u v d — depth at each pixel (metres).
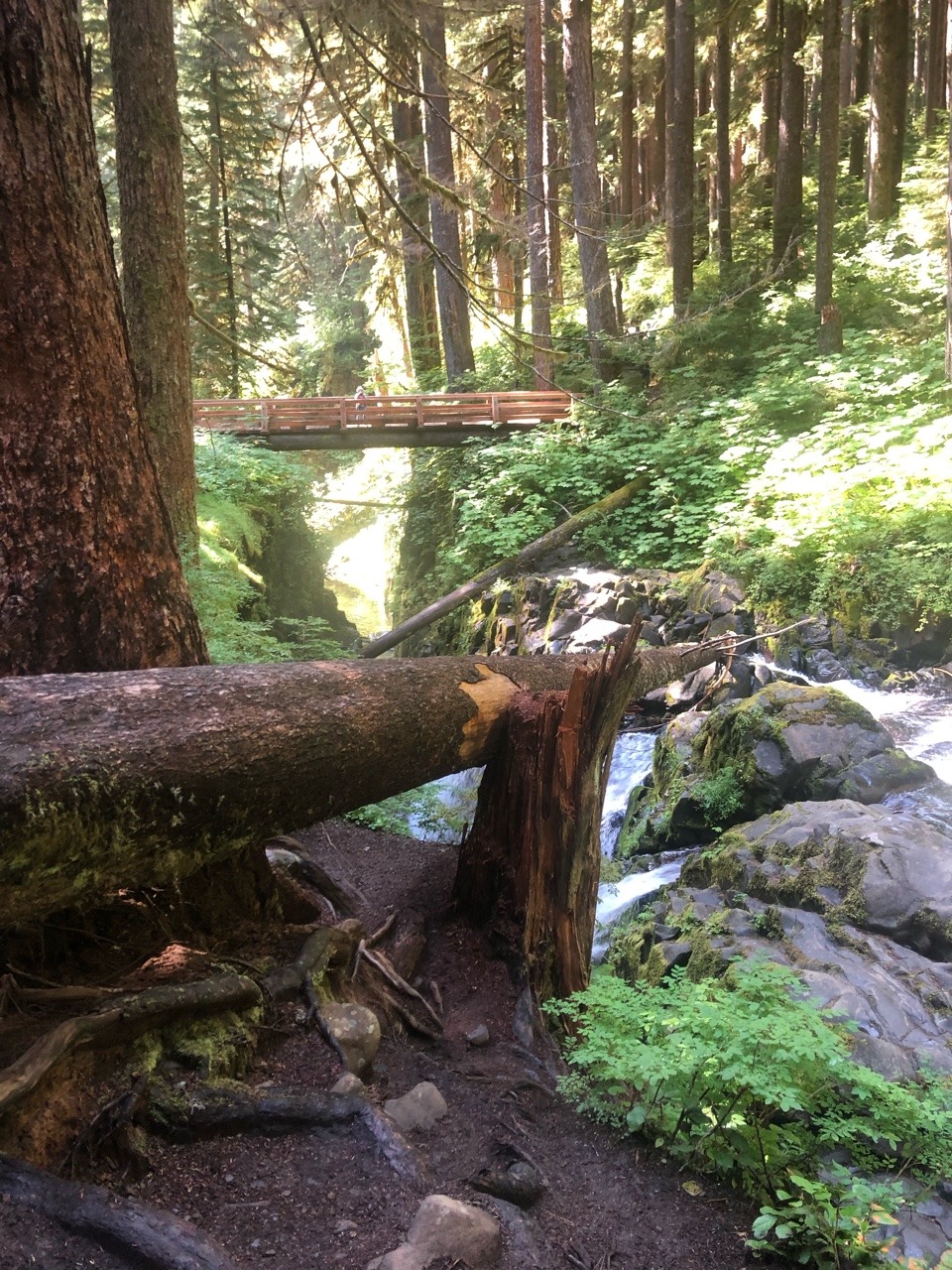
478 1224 2.58
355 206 6.93
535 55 17.16
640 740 9.65
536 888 4.29
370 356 34.22
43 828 2.52
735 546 11.64
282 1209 2.60
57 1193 2.30
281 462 16.61
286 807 3.34
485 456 16.06
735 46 23.23
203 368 18.23
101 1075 2.76
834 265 16.97
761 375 14.55
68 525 3.37
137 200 7.36
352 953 4.06
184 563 7.97
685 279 17.62
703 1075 3.22
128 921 3.52
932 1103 3.22
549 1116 3.40
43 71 3.26
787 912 4.86
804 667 9.85
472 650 13.31
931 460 10.66
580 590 12.49
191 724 3.00
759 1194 3.02
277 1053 3.28
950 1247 2.84
